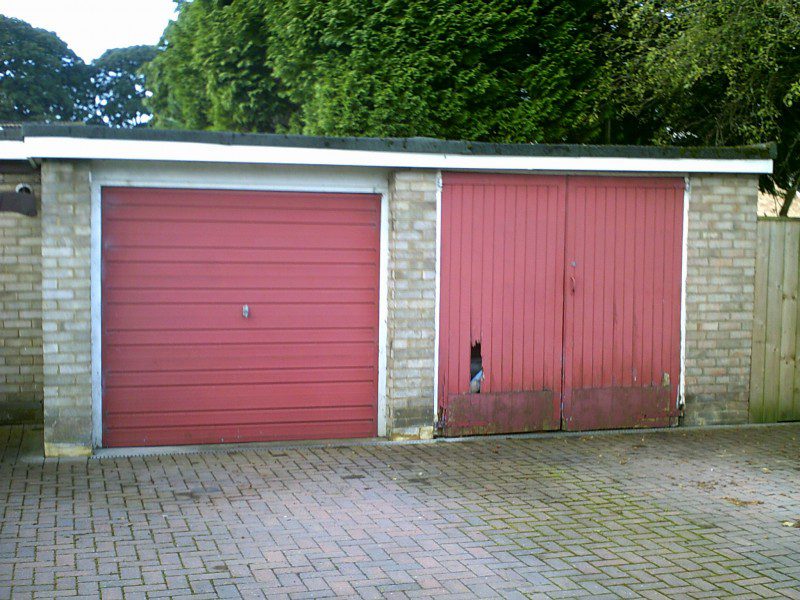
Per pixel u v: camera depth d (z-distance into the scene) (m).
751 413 10.12
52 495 6.89
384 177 9.05
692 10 12.12
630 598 5.02
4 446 8.68
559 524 6.35
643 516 6.58
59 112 38.69
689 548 5.87
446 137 13.68
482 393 9.25
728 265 9.89
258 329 8.83
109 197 8.42
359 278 9.07
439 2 13.34
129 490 7.06
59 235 8.12
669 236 9.69
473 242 9.14
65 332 8.16
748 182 9.88
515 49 13.95
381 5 13.44
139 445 8.60
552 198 9.34
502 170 9.09
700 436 9.45
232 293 8.75
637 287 9.62
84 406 8.22
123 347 8.52
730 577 5.36
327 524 6.26
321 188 8.89
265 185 8.75
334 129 13.77
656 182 9.60
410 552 5.70
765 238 10.02
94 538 5.86
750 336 10.02
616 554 5.73
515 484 7.44
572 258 9.42
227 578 5.20
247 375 8.82
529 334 9.34
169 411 8.66
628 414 9.68
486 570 5.41
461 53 13.45
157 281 8.57
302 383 8.97
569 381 9.48
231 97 17.64
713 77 13.24
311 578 5.22
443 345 9.13
